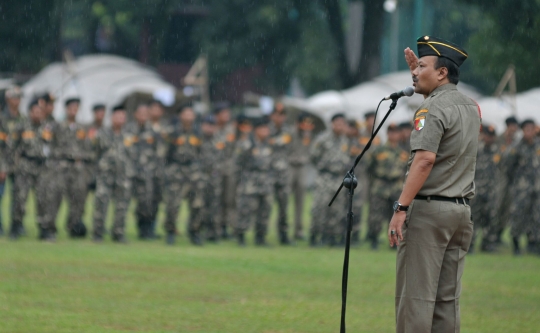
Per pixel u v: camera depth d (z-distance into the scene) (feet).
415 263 58.54
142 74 259.19
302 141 154.20
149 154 138.10
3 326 73.67
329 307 87.45
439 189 58.39
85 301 85.25
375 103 233.35
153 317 79.41
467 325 82.48
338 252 133.39
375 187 139.13
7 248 116.78
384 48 407.64
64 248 119.65
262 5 320.70
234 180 143.95
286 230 142.72
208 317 80.33
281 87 341.82
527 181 139.54
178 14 365.81
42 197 126.31
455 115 58.44
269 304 87.66
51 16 339.98
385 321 81.92
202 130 141.28
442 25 389.60
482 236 143.23
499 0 240.53
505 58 247.70
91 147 132.46
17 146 125.80
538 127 141.38
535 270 120.26
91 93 246.47
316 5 324.19
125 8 347.97
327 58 333.83
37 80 257.14
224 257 119.85
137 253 118.93
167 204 134.72
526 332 79.97
